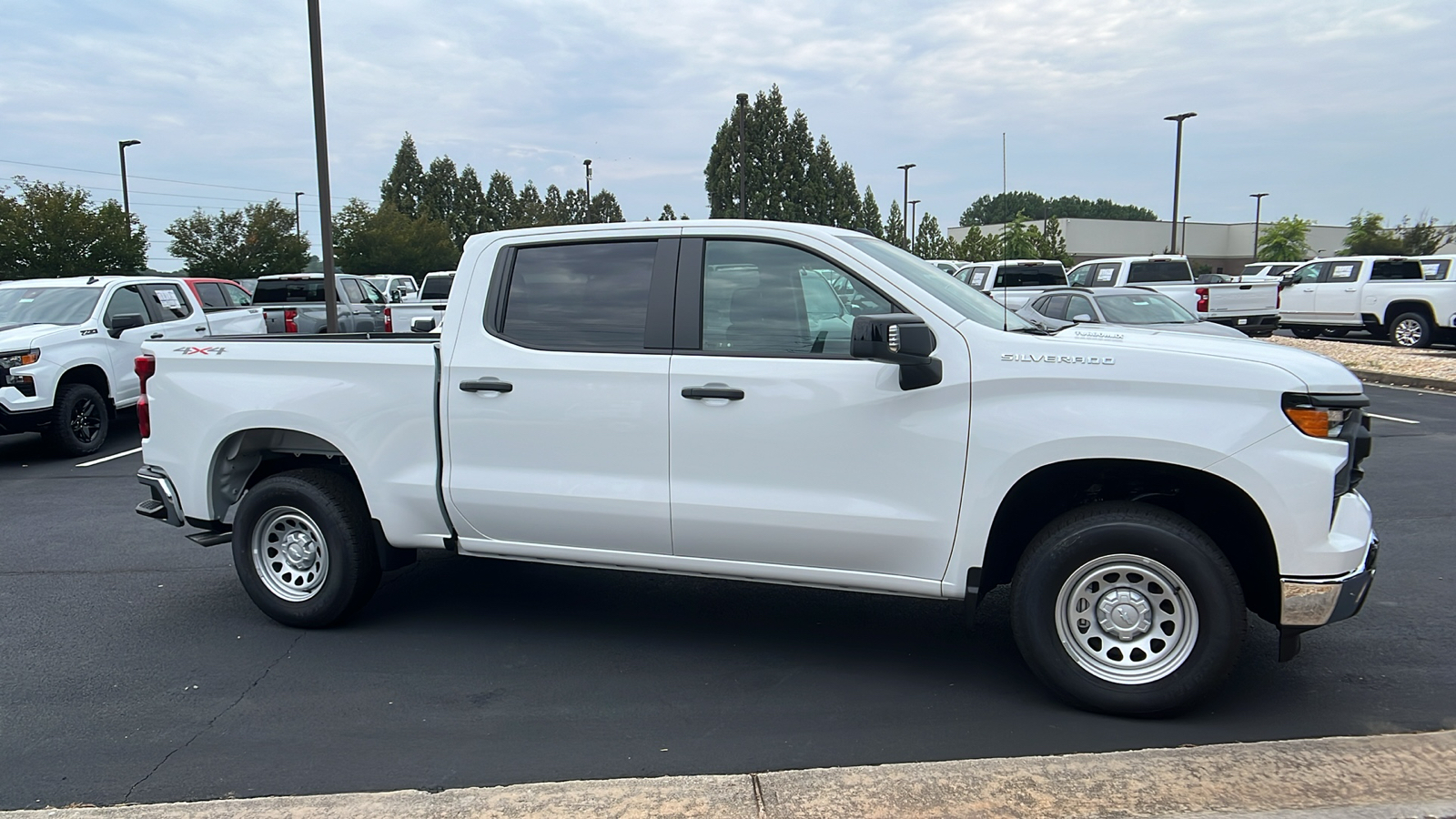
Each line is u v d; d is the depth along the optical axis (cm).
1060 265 1847
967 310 405
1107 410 358
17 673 441
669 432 414
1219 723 371
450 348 452
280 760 355
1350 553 345
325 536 480
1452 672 416
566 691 415
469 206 6231
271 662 453
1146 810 296
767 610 517
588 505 428
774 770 342
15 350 955
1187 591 358
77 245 2712
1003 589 554
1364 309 1970
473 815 301
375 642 477
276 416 477
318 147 1430
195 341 504
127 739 374
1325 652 441
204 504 501
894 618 502
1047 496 406
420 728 380
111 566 614
